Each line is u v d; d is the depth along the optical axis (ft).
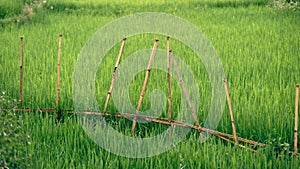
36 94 27.50
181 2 63.00
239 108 25.17
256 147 23.17
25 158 19.56
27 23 49.96
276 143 22.53
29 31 46.06
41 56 36.24
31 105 27.07
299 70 32.12
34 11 56.03
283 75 31.01
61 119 25.14
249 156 21.38
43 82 29.14
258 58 35.81
